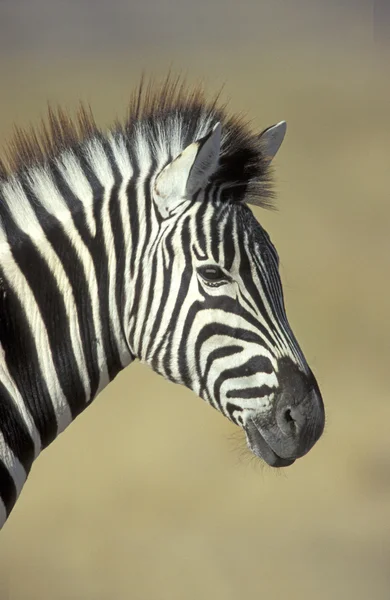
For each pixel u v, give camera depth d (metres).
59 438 31.66
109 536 26.66
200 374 11.91
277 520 28.06
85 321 12.07
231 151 12.26
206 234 11.77
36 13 93.38
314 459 31.62
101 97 66.19
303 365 12.04
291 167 55.56
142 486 29.36
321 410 12.02
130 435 32.19
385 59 82.31
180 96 12.86
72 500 28.39
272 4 100.69
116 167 12.41
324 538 27.16
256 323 11.74
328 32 90.25
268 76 75.06
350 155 57.97
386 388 35.44
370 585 24.64
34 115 60.78
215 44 85.88
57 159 12.35
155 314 11.92
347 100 70.00
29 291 11.90
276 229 46.91
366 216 49.03
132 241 12.08
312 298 40.81
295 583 24.75
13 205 12.14
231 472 30.45
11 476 11.68
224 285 11.71
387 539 27.17
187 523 27.61
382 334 38.56
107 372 12.34
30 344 11.86
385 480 30.38
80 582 24.27
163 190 11.95
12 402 11.71
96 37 87.38
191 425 33.00
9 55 80.00
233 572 25.22
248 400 11.77
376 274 43.09
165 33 89.31
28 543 26.12
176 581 24.58
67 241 12.09
